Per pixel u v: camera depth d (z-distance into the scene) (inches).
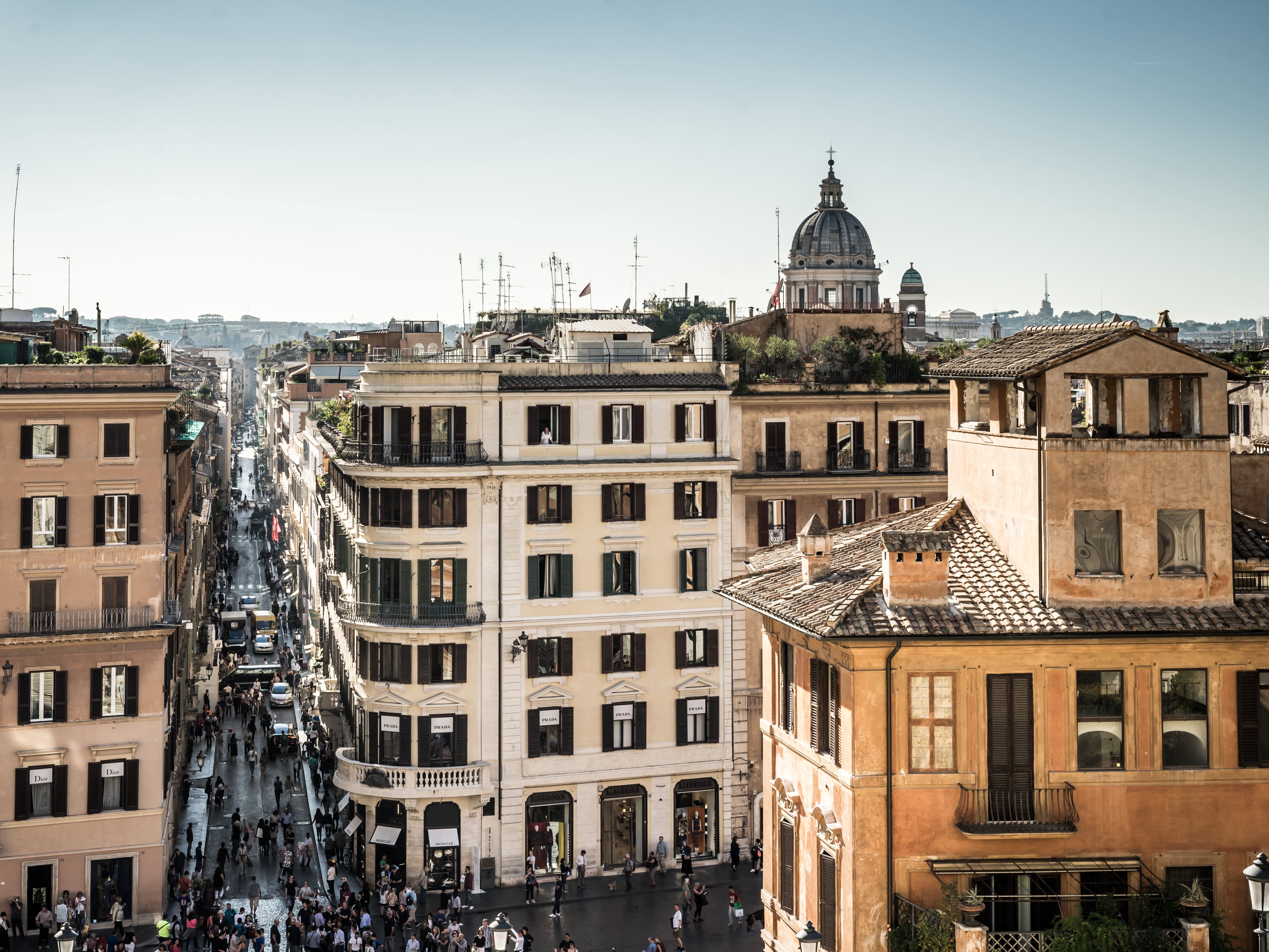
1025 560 1301.7
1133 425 1283.2
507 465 2662.4
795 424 2962.6
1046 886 1242.0
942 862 1229.7
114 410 2432.3
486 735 2684.5
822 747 1314.0
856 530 1551.4
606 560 2743.6
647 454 2775.6
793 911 1401.3
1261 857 1025.5
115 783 2429.9
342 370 6141.7
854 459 2989.7
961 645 1234.6
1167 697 1255.5
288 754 3649.1
